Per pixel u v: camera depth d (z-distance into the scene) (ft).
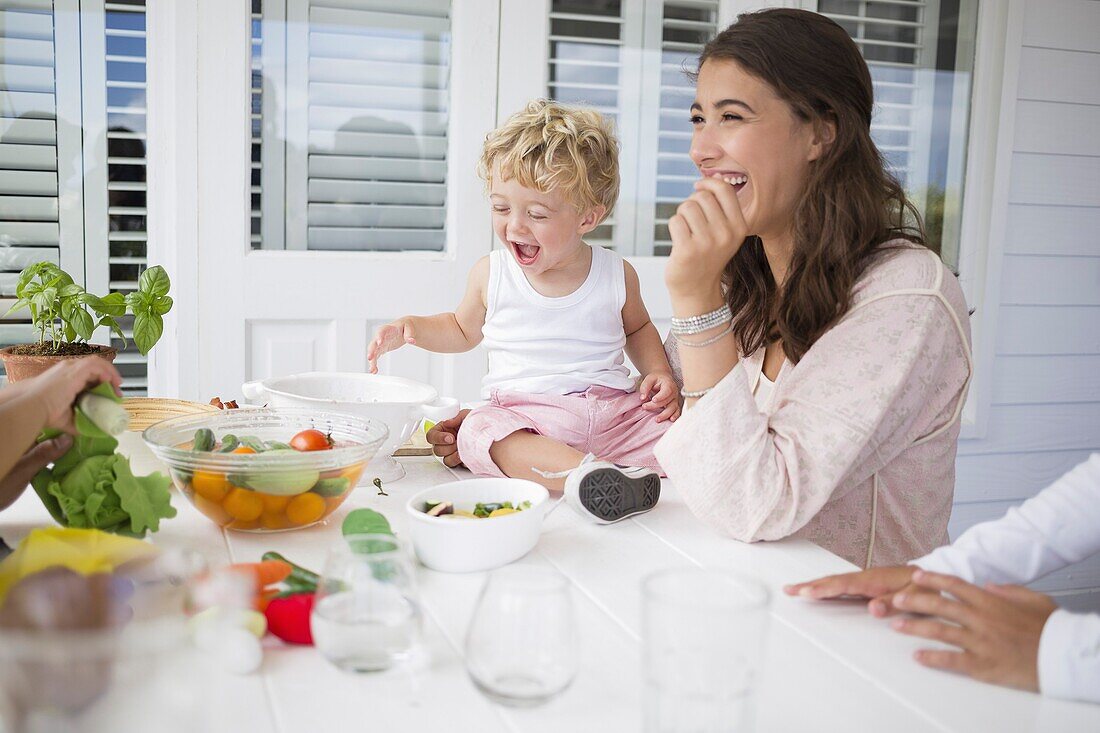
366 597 2.41
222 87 7.60
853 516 4.14
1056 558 2.91
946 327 3.92
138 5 7.52
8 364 4.74
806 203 4.13
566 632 2.28
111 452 3.32
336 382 4.68
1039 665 2.42
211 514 3.44
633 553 3.43
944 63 9.16
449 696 2.34
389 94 8.08
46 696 1.67
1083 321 9.92
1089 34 9.38
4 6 7.30
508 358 5.66
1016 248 9.55
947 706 2.36
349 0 7.85
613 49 8.43
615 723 2.23
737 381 3.61
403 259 8.18
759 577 3.22
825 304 4.03
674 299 3.67
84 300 4.98
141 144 7.72
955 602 2.62
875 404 3.63
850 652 2.64
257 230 7.96
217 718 2.19
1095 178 9.68
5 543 3.17
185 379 7.88
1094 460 2.93
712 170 4.26
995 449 9.86
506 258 5.76
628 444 5.31
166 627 1.81
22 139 7.50
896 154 9.20
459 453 4.59
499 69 8.18
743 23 4.18
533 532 3.35
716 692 2.04
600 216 5.86
